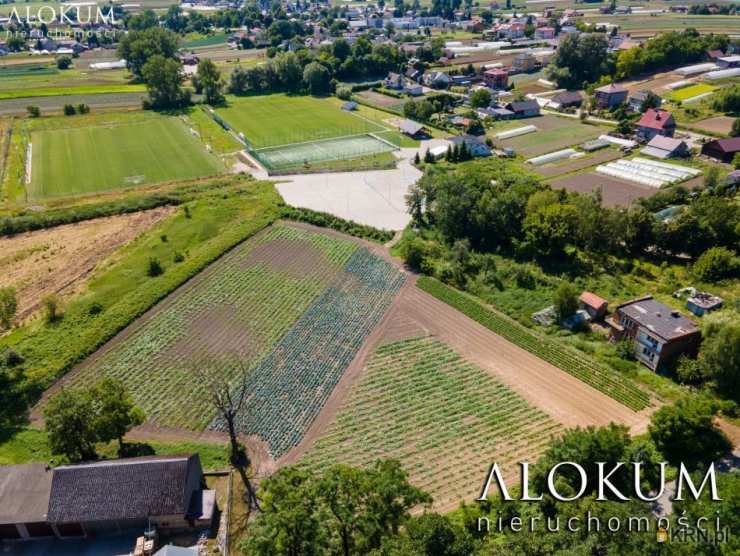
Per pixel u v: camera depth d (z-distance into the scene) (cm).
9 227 10700
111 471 5150
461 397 6844
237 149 15575
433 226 11075
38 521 4941
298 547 4100
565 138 16000
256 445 6200
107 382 5862
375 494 4434
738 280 8856
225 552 4922
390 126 17450
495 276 9256
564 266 9512
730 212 9569
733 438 6006
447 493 5531
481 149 14862
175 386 7062
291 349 7750
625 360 7288
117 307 8469
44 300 8131
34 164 14250
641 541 4262
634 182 12888
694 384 6831
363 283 9288
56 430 5450
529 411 6606
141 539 4928
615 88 18275
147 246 10212
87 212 11338
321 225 11150
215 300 8812
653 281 9106
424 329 8156
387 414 6612
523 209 10206
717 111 17288
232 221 11244
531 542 4334
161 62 19100
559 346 7631
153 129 17150
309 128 17325
